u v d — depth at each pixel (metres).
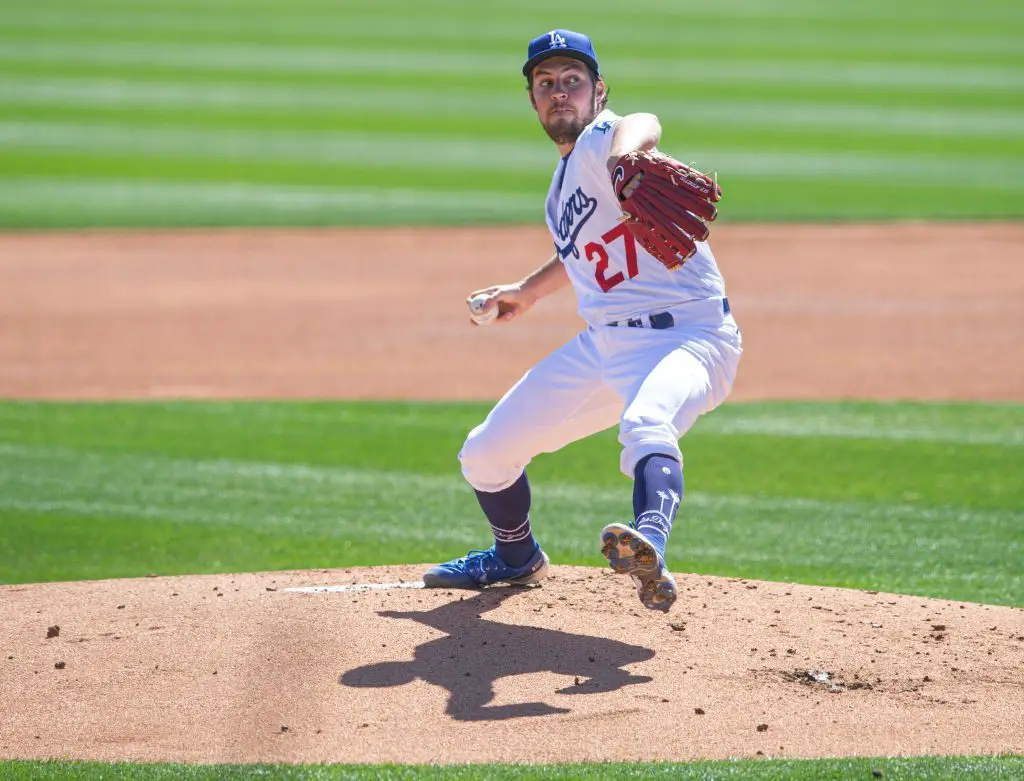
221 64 116.56
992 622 18.95
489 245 60.97
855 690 16.12
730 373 17.61
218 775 13.50
